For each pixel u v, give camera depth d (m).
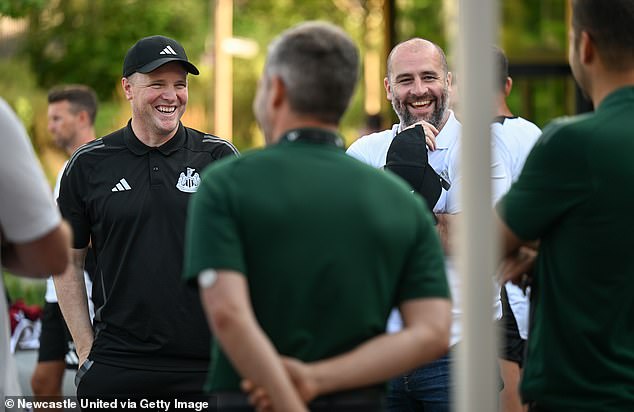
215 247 9.26
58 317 21.16
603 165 10.46
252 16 72.88
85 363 15.94
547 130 10.81
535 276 11.10
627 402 10.57
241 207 9.40
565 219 10.65
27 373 21.80
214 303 9.16
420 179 14.97
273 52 9.95
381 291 9.66
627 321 10.67
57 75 56.53
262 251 9.41
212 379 9.82
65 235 10.70
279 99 9.90
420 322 9.70
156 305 15.49
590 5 10.84
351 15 67.94
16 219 10.35
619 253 10.52
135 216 15.57
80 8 56.91
